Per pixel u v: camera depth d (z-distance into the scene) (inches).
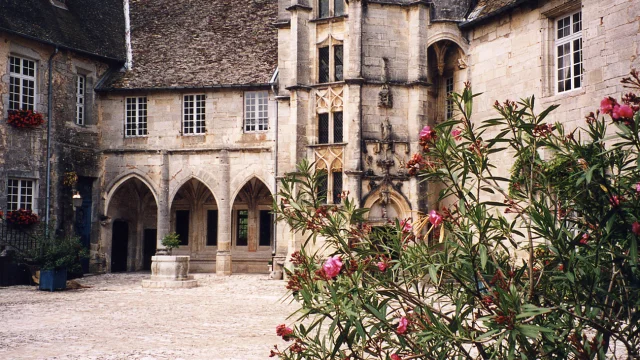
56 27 1064.2
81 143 1106.1
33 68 1026.1
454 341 186.7
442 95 958.4
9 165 974.4
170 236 1011.9
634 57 635.5
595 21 682.2
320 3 957.2
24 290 845.2
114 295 781.3
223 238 1095.6
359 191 885.8
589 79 690.2
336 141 923.4
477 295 190.7
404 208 901.2
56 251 843.4
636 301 190.4
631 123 183.5
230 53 1139.9
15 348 439.8
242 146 1094.4
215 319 575.5
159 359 402.0
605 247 198.2
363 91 901.8
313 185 220.7
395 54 917.2
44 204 1023.6
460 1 920.9
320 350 197.9
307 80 951.0
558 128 226.5
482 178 206.1
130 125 1146.7
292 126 944.9
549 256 206.7
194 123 1127.0
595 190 199.6
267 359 398.9
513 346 168.7
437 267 191.0
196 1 1248.2
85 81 1129.4
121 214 1205.7
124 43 1199.6
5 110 972.6
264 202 1190.3
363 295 189.3
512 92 820.0
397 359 185.8
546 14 763.4
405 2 924.0
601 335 190.5
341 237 207.0
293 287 197.0
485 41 875.4
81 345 450.3
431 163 213.2
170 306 670.5
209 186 1109.7
